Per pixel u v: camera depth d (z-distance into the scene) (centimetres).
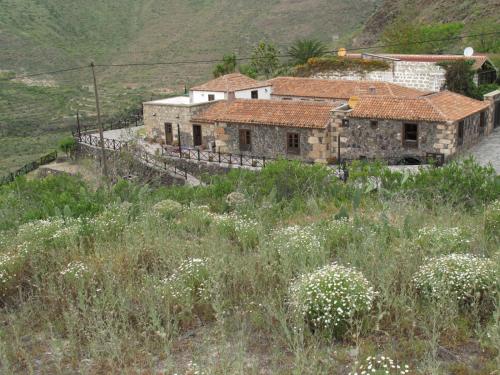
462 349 694
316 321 736
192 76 8188
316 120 2948
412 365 664
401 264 897
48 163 3950
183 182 2889
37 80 7406
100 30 10206
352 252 912
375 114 2778
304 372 647
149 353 711
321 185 1669
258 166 2888
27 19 9606
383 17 7594
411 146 2736
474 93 3481
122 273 955
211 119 3291
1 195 1856
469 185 1448
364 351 684
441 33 5241
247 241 1109
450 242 963
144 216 1253
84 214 1405
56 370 710
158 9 11306
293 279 839
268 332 754
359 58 4050
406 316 752
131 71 8544
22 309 867
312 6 10519
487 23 5538
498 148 2839
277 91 3753
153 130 3622
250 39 9631
